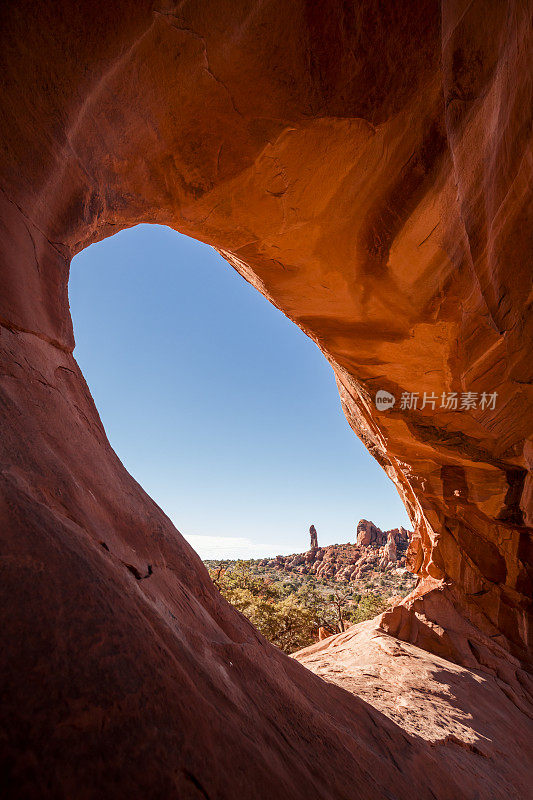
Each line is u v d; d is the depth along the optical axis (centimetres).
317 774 173
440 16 345
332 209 500
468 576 1162
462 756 466
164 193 428
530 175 505
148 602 147
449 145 441
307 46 336
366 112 394
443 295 621
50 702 75
